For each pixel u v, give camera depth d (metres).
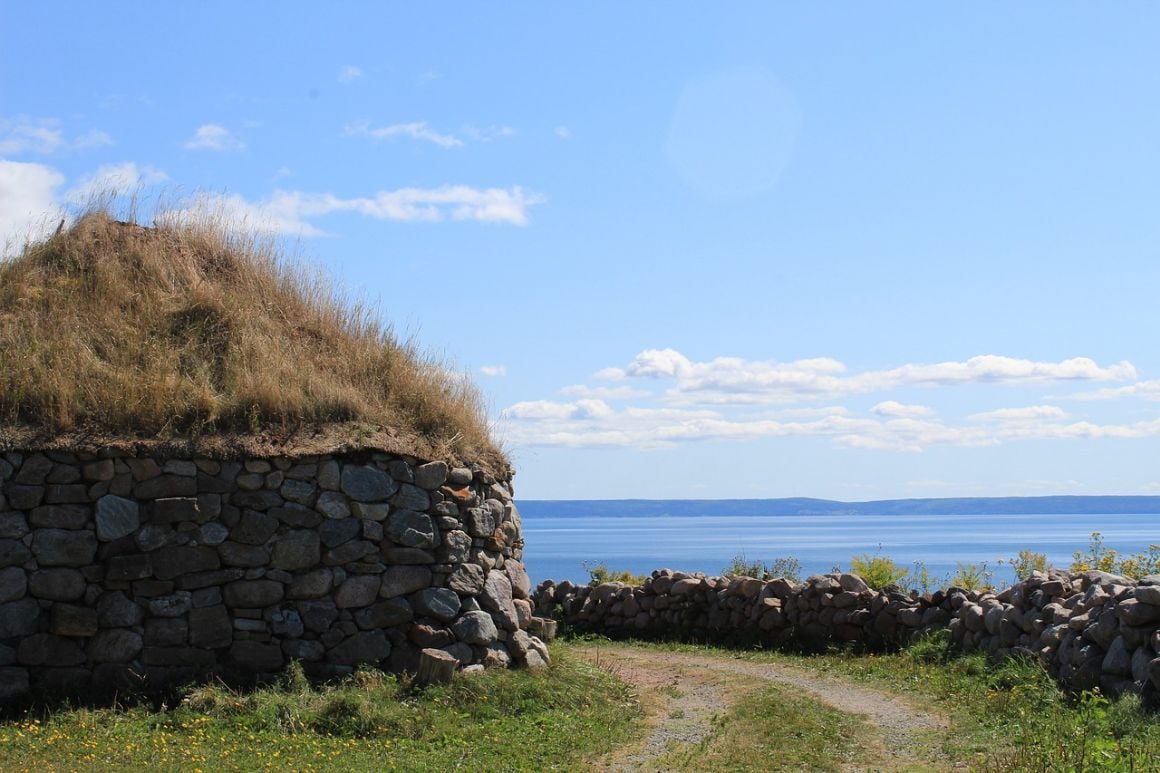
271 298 14.52
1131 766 7.33
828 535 174.62
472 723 9.69
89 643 10.48
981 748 8.93
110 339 12.64
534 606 18.09
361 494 11.38
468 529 11.91
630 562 80.38
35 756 8.28
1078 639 10.66
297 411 11.83
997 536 153.50
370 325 14.79
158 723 9.43
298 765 8.13
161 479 10.88
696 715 10.65
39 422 10.99
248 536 10.98
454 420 12.75
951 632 13.71
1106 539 123.62
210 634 10.75
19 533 10.47
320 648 11.02
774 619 15.60
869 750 9.16
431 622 11.39
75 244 14.20
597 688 11.50
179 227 15.26
